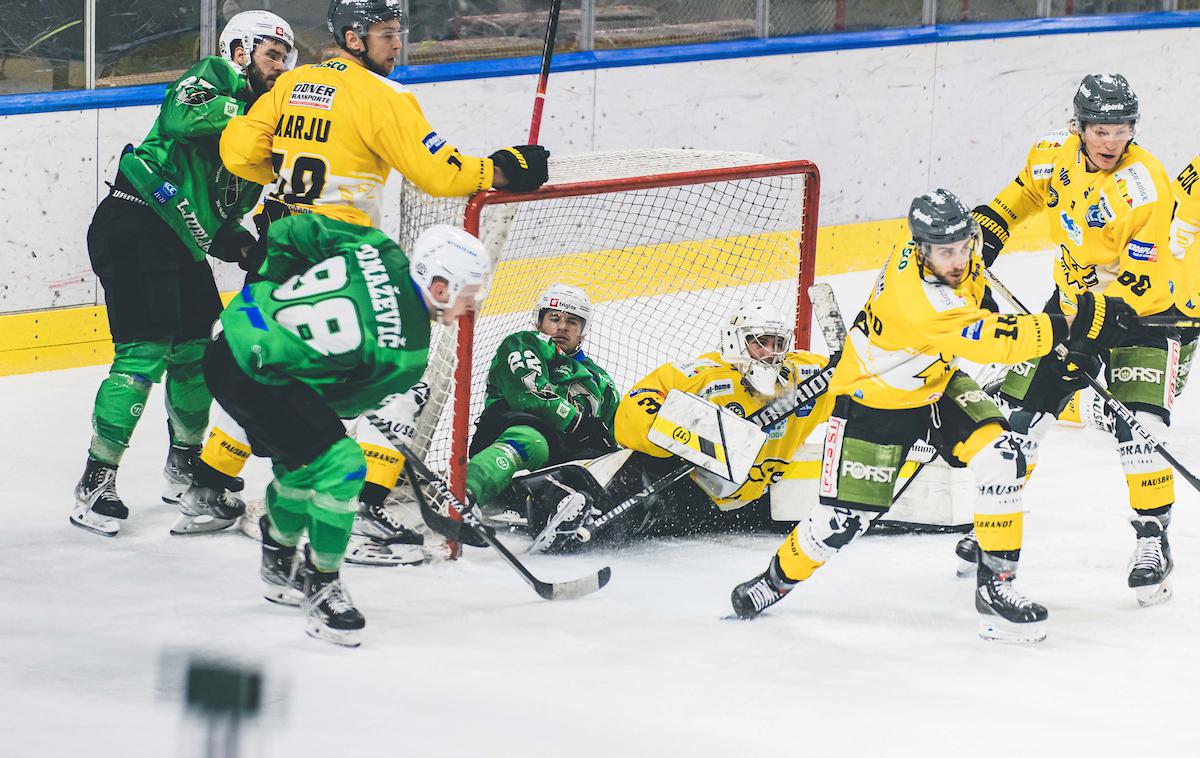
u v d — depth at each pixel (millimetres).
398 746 10484
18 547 14633
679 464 15398
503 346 15914
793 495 15727
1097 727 11336
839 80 27766
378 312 12156
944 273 12391
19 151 20234
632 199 23234
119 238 15133
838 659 12578
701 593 14125
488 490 15156
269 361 12203
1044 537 15820
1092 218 14516
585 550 15227
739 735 10977
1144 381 14375
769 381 14891
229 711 10844
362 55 13969
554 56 25203
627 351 19828
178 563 14445
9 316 20375
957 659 12656
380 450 14680
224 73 14977
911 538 15812
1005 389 14656
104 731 10398
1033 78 30078
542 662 12328
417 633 12906
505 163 14125
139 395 15070
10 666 11758
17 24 20469
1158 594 13969
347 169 13805
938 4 28984
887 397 12844
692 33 26625
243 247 15609
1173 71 32000
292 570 13336
